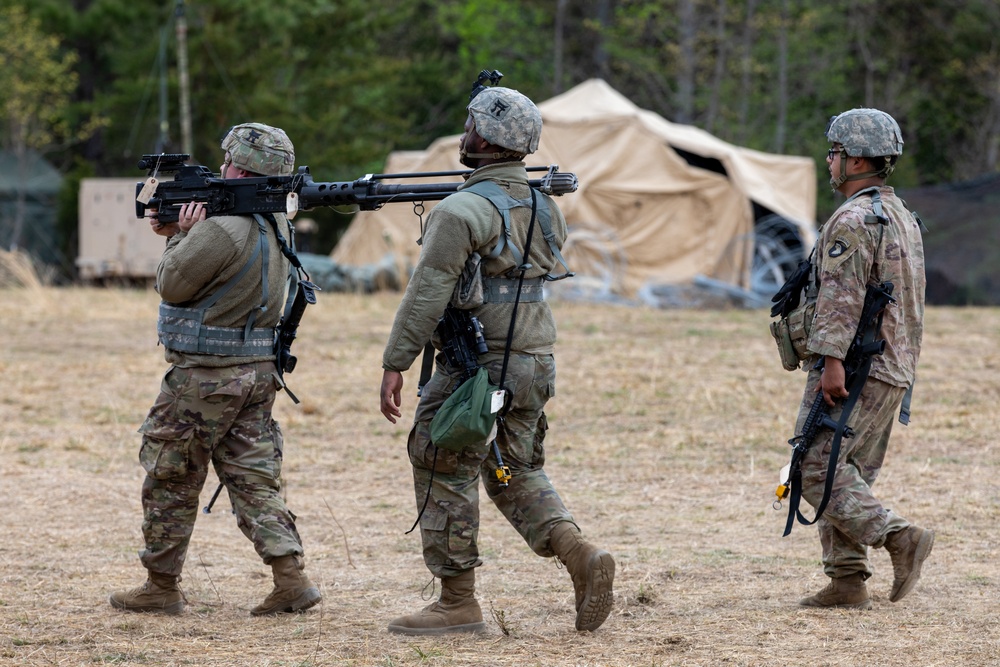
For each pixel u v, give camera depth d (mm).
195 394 12844
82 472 20938
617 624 12664
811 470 12781
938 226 54969
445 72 104188
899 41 98312
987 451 21984
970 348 35469
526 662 11266
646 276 52531
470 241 11516
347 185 12391
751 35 94938
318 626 12703
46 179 82625
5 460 21766
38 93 81938
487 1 98062
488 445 11766
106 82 95938
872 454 13367
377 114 90188
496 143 11766
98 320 42219
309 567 15516
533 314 11969
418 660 11359
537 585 14469
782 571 14977
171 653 11711
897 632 12203
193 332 12844
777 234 56812
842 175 13031
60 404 27250
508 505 12188
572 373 31062
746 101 93250
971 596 13633
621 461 21797
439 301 11469
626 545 16406
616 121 53750
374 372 31375
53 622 12859
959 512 17688
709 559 15578
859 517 12500
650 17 102062
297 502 19141
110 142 88625
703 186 52750
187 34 81812
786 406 26609
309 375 31000
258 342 13109
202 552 16250
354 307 46125
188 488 13227
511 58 103938
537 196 12031
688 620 12781
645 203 52844
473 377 11516
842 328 12453
